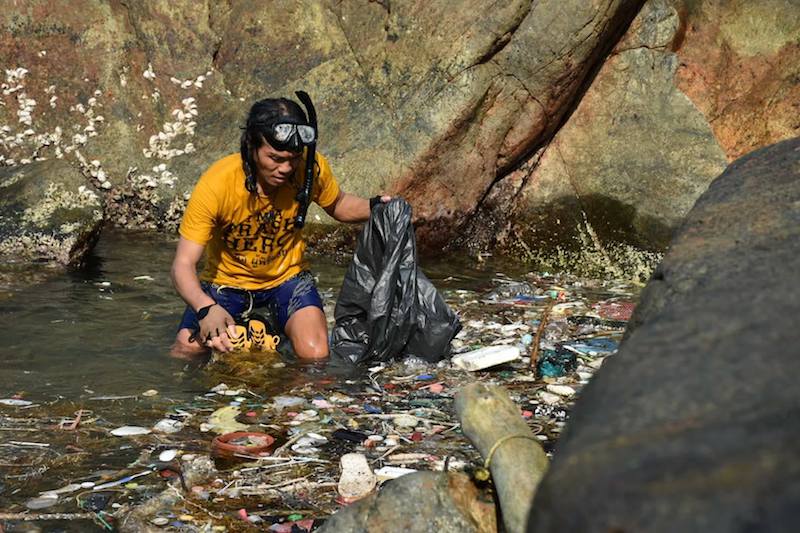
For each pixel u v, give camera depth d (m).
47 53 9.21
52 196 7.80
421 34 8.32
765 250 2.20
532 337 5.93
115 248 8.12
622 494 1.20
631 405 1.45
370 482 3.80
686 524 1.12
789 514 1.08
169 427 4.45
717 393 1.43
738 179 2.87
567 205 8.51
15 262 7.41
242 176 5.34
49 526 3.50
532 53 8.09
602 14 7.98
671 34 8.49
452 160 8.34
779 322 1.65
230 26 9.11
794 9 8.57
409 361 5.45
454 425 4.52
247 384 5.05
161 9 9.18
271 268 5.71
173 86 9.14
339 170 8.28
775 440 1.22
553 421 4.59
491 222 8.66
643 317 2.30
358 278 5.60
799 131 8.66
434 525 2.59
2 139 9.02
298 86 8.77
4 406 4.67
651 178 8.30
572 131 8.61
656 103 8.49
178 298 6.67
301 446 4.24
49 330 5.88
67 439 4.30
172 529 3.46
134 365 5.31
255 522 3.53
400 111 8.35
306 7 8.88
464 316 6.44
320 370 5.29
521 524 2.30
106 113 9.13
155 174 8.91
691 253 2.32
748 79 8.64
